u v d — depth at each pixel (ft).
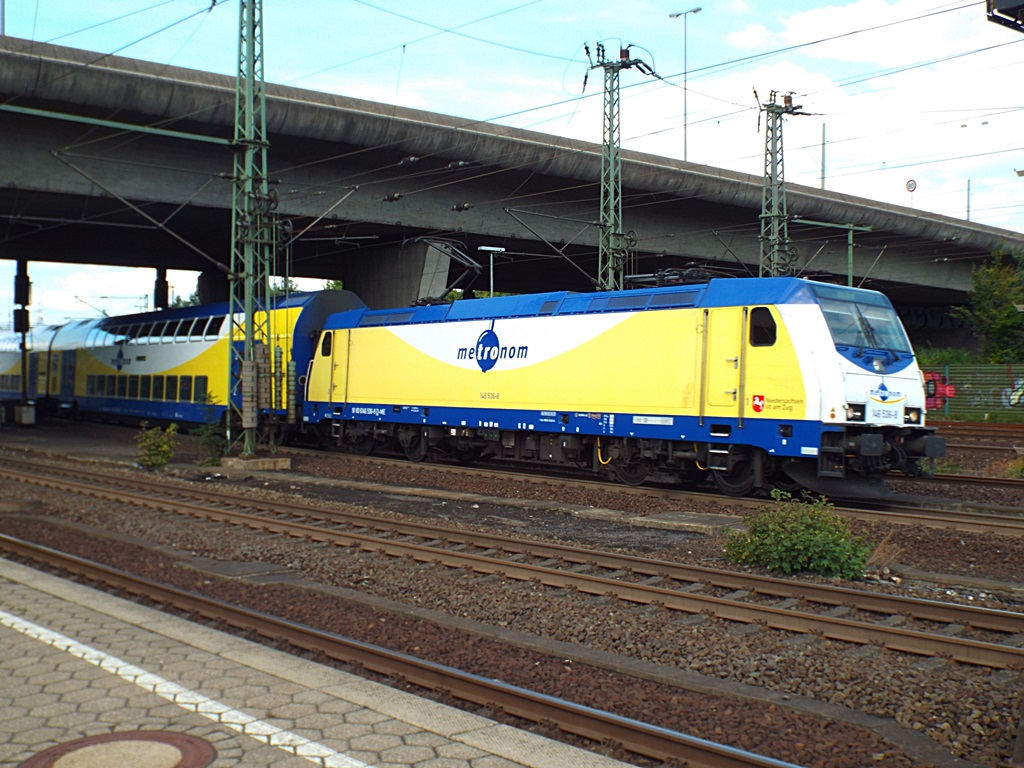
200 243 135.44
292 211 106.01
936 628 29.68
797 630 28.91
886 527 47.34
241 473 74.74
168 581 36.81
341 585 36.04
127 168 95.91
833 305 53.62
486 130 108.06
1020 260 157.58
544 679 24.44
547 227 125.49
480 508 56.34
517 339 70.08
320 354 90.38
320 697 21.61
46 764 17.58
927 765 19.12
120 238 130.93
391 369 81.71
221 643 26.02
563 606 31.81
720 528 46.50
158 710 20.59
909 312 228.63
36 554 39.47
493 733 19.57
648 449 61.36
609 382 62.85
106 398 131.85
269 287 80.94
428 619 30.42
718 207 132.05
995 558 41.16
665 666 25.63
